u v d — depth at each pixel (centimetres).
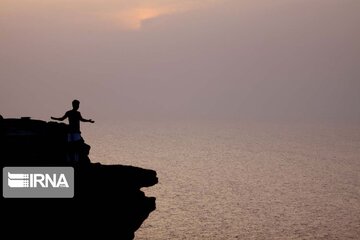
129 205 1784
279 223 12888
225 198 16750
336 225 12694
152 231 11600
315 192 18212
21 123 1898
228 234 11456
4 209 1537
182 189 18550
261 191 18375
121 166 1925
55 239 1536
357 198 16912
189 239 10862
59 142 1798
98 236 1648
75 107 1780
